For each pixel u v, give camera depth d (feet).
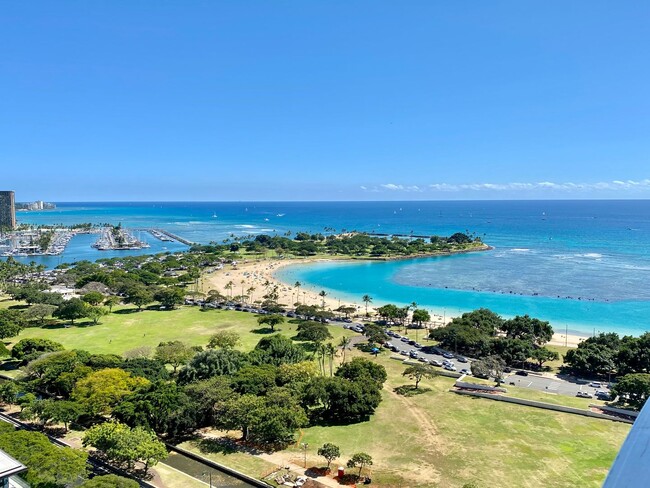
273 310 583.99
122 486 182.29
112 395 270.26
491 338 430.61
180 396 270.05
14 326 454.81
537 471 227.40
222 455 245.24
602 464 233.35
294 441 261.03
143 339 465.06
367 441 260.62
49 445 205.26
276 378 313.12
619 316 597.93
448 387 343.46
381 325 543.39
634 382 297.74
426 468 231.50
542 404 304.91
